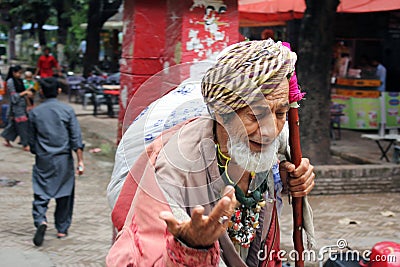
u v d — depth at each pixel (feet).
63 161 21.56
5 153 39.68
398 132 50.96
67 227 22.29
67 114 21.61
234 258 6.30
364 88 53.11
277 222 7.04
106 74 74.28
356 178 30.22
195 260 5.19
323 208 27.14
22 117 40.78
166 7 14.12
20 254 20.11
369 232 23.45
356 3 46.93
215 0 13.88
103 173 33.81
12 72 41.27
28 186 30.68
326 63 32.81
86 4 83.66
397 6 45.50
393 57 61.31
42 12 95.55
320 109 32.81
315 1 32.12
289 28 57.57
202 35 13.89
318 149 32.96
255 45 5.89
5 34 163.94
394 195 30.14
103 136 46.32
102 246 21.40
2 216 24.94
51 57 76.02
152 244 5.54
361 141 46.96
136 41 14.02
